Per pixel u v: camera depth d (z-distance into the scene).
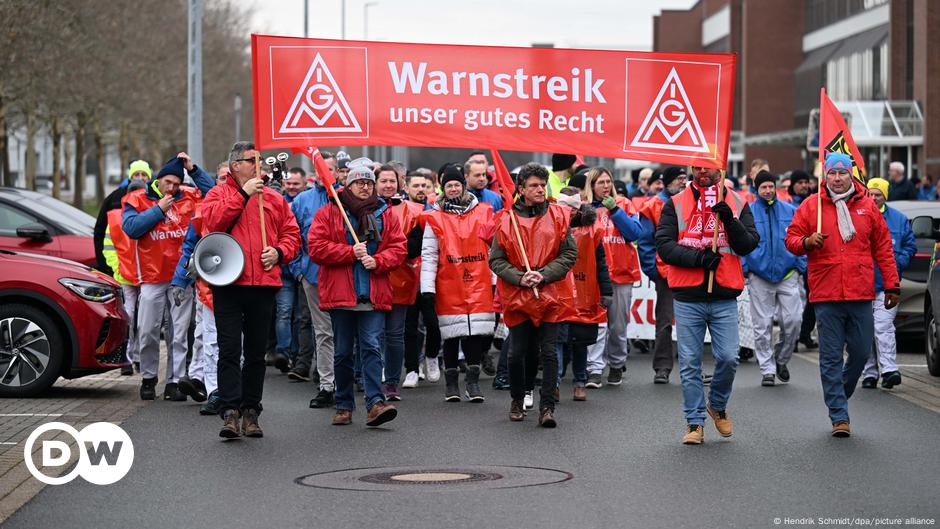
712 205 10.84
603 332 14.54
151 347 13.38
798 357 17.78
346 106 12.12
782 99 81.00
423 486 8.85
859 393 13.98
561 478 9.14
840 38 73.81
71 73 39.25
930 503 8.30
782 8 80.56
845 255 11.27
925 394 13.91
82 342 13.45
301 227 13.24
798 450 10.31
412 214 13.42
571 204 13.83
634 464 9.70
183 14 57.34
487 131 12.29
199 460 9.94
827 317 11.28
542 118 12.26
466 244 13.31
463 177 13.48
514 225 11.64
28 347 13.42
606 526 7.64
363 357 11.55
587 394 13.98
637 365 16.98
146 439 10.92
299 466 9.67
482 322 13.30
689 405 10.71
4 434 11.19
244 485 8.95
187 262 11.91
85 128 56.06
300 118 12.02
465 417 12.23
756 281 14.67
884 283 11.48
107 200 15.18
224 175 13.88
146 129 60.62
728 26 91.44
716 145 11.78
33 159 52.03
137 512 8.15
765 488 8.77
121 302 13.91
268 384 14.92
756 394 13.88
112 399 13.47
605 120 12.17
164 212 13.05
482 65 12.24
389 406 11.52
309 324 15.12
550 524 7.71
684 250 10.71
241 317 10.98
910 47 59.75
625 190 17.38
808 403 13.12
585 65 12.14
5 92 38.25
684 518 7.86
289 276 15.52
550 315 11.65
